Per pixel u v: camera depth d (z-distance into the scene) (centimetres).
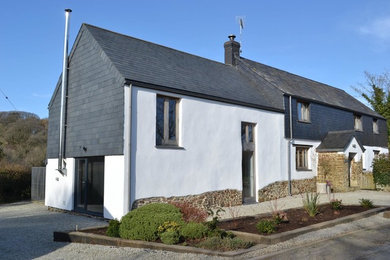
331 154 1834
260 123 1501
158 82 1107
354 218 956
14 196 1664
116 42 1250
